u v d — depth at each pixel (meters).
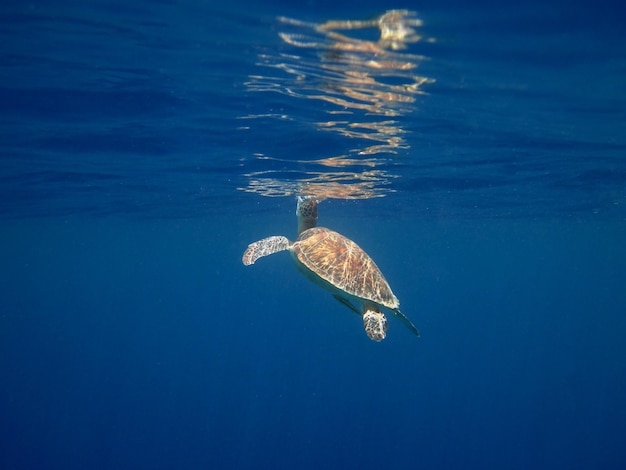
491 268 94.69
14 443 48.19
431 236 53.31
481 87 9.95
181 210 33.16
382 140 14.64
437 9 6.76
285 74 9.62
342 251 9.18
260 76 9.79
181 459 38.78
